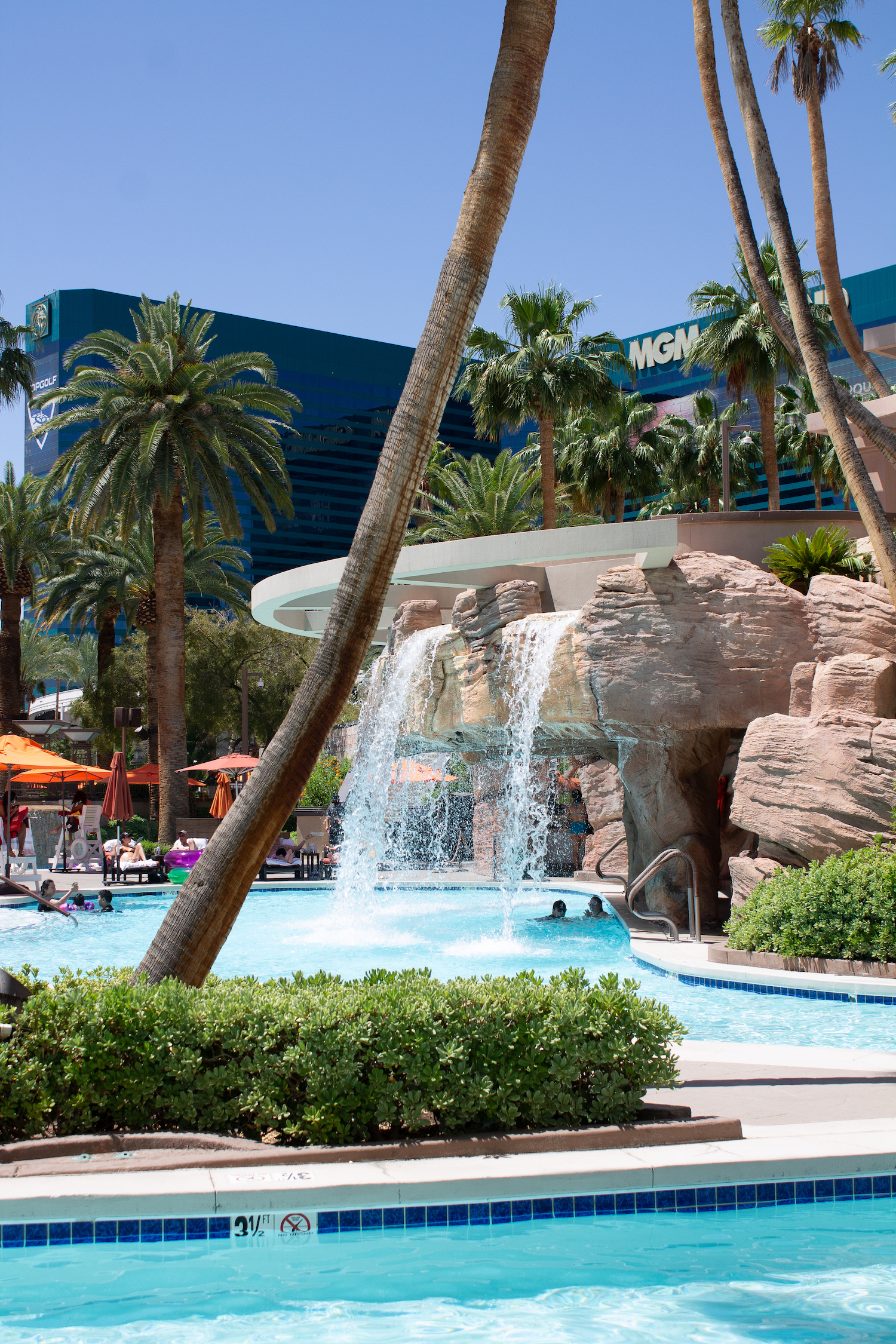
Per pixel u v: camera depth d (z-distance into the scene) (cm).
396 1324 413
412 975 663
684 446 5044
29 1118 546
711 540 1778
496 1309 426
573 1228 500
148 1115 561
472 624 1856
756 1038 896
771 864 1333
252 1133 561
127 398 3144
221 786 3253
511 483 3847
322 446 12506
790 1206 527
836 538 1614
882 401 2112
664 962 1238
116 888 2497
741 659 1475
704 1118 592
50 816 3347
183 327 3369
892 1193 538
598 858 2595
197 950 648
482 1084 561
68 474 3331
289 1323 413
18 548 4088
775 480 3534
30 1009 566
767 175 1496
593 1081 581
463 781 3269
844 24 1823
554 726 1706
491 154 688
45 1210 472
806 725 1361
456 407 11856
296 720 665
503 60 699
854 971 1085
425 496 4169
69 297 11512
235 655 4497
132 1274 457
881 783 1278
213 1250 477
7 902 2361
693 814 1616
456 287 678
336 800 3278
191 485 3095
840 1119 607
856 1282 450
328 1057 554
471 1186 498
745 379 3616
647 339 10562
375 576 670
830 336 3666
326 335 12744
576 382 3641
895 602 1383
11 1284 446
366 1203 489
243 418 3238
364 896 2234
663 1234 496
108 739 4419
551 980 629
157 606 3328
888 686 1400
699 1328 410
